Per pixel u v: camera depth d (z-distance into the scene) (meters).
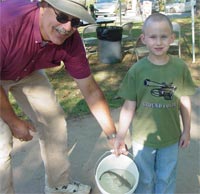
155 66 2.08
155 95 2.11
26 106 2.45
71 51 2.12
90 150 3.32
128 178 2.14
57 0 1.75
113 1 15.69
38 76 2.34
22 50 1.94
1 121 2.08
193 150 3.18
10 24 1.85
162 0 16.00
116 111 4.18
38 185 2.85
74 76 2.27
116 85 5.30
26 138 2.12
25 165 3.12
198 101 4.25
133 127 2.26
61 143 2.53
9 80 2.21
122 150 2.23
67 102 4.56
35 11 1.88
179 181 2.78
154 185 2.32
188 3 16.28
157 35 2.02
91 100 2.36
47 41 1.96
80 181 2.87
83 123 3.89
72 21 1.82
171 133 2.18
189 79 2.18
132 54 6.94
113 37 6.50
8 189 2.23
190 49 7.15
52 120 2.45
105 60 6.62
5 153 2.15
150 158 2.25
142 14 12.42
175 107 2.15
